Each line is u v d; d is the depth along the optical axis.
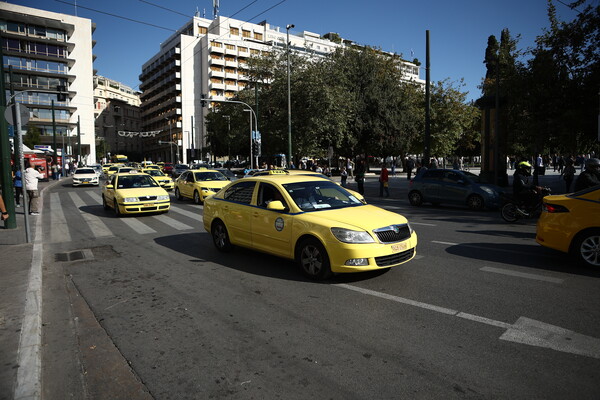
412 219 11.73
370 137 36.91
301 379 3.16
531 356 3.43
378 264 5.29
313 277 5.69
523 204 10.73
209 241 8.73
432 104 43.19
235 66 85.94
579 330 3.91
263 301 4.91
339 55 37.28
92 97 74.69
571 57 16.38
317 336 3.91
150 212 13.52
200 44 85.38
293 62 34.38
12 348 3.62
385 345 3.69
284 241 6.05
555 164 37.72
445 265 6.39
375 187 24.52
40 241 8.53
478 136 52.16
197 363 3.46
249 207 6.77
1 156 10.03
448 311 4.46
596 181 8.27
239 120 41.31
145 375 3.30
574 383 3.01
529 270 6.02
